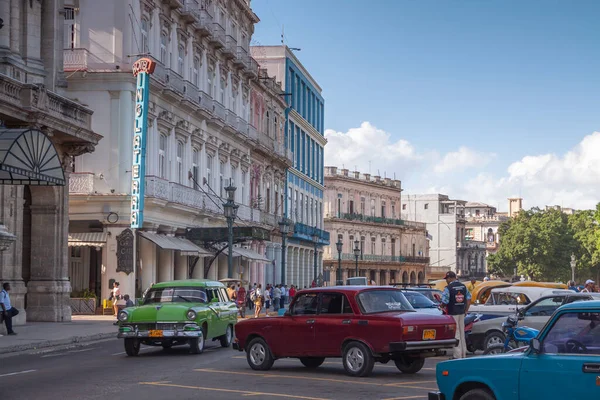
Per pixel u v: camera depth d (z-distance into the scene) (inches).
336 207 4320.9
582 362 373.7
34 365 787.4
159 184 1718.8
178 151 1934.1
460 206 5940.0
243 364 794.2
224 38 2247.8
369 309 687.1
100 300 1695.4
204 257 2139.5
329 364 796.0
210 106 2090.3
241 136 2347.4
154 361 827.4
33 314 1413.6
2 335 1117.1
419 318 669.9
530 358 390.6
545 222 4704.7
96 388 604.4
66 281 1456.7
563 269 4709.6
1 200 1229.1
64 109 1349.7
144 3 1727.4
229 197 1672.0
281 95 2955.2
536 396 385.1
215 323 951.6
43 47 1433.3
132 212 1616.6
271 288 2289.6
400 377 681.0
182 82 1893.5
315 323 702.5
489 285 1238.9
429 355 676.1
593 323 379.9
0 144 997.8
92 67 1660.9
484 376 403.9
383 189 4741.6
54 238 1429.6
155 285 977.5
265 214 2635.3
